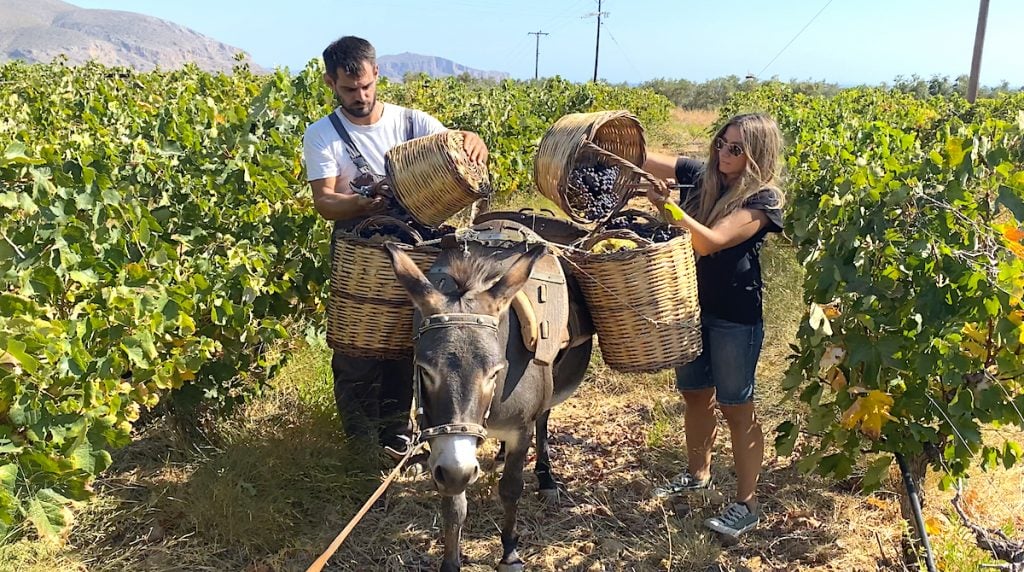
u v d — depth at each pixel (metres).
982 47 21.64
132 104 9.93
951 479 3.59
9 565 3.44
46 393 3.33
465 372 2.67
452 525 3.32
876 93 25.03
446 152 3.61
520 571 3.71
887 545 3.98
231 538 3.80
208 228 5.02
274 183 5.23
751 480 4.07
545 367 3.23
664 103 32.06
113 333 3.69
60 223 3.74
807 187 6.77
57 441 3.26
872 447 3.81
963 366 3.43
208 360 4.62
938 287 3.48
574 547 4.04
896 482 4.41
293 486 4.19
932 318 3.47
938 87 41.31
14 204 3.53
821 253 4.36
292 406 5.05
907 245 3.65
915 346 3.58
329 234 5.28
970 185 4.13
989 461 3.68
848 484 4.56
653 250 3.46
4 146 5.26
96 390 3.48
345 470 4.36
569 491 4.57
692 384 4.18
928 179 3.98
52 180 3.97
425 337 2.77
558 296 3.31
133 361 3.86
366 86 4.20
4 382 3.09
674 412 5.54
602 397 5.85
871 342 3.55
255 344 4.85
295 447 4.40
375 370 4.46
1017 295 3.21
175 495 4.07
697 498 4.48
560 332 3.25
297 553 3.84
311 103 7.91
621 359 3.64
